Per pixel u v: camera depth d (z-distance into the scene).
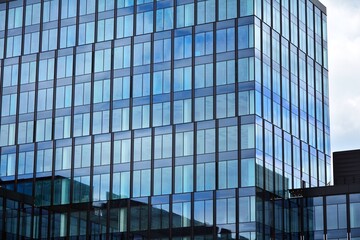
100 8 137.12
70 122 135.25
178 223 123.12
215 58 126.25
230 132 122.69
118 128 131.38
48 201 133.75
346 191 121.69
